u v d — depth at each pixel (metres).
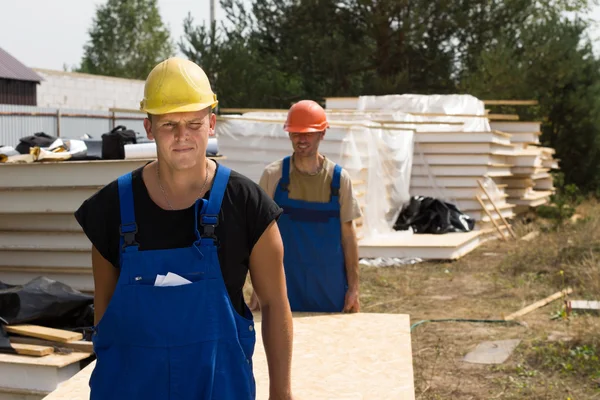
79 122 20.52
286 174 4.93
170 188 2.24
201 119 2.17
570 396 5.69
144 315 2.19
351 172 10.35
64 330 5.08
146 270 2.21
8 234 6.00
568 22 21.70
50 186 5.65
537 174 17.47
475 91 20.53
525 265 10.71
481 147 13.35
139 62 50.81
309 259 4.97
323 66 21.55
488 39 22.27
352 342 4.27
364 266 11.12
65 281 6.03
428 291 9.63
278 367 2.43
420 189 13.52
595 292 8.74
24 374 4.66
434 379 6.13
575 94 21.64
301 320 4.77
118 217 2.25
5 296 5.12
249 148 10.53
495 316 8.20
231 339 2.24
